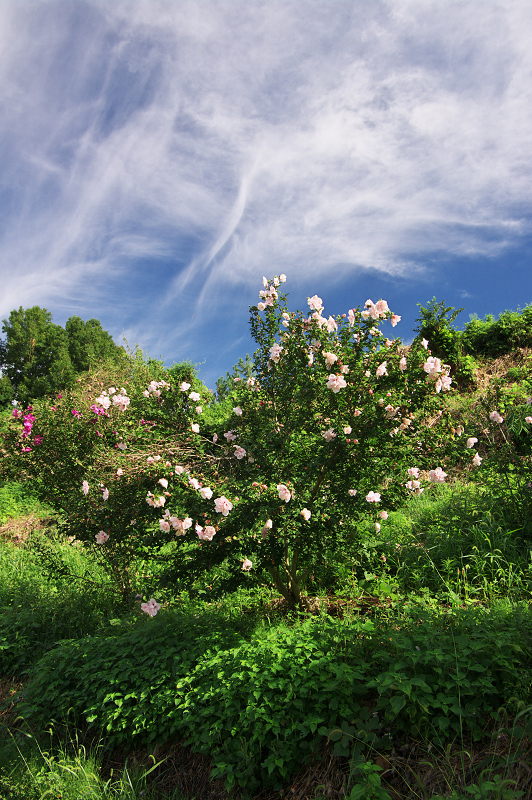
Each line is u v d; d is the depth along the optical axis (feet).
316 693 8.48
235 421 13.97
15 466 17.52
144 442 14.38
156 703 9.61
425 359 12.47
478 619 9.46
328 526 12.44
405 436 12.76
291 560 13.70
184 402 14.84
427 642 8.45
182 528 11.05
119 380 24.36
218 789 8.48
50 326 75.00
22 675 13.65
